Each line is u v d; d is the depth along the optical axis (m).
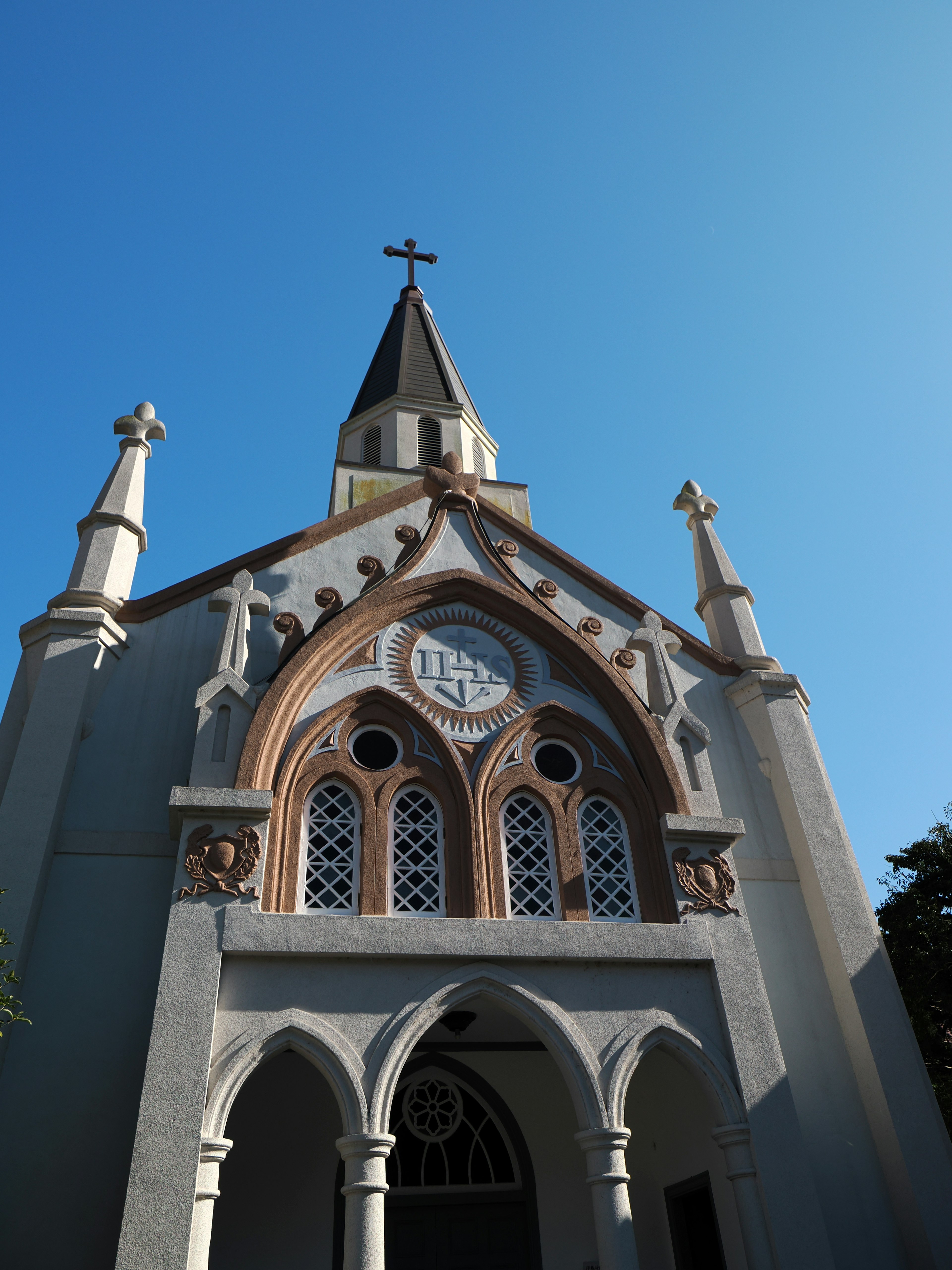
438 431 19.89
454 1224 11.06
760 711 12.95
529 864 10.40
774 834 12.12
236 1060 8.27
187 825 9.34
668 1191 11.06
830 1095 10.30
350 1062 8.47
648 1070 11.29
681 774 11.08
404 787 10.60
